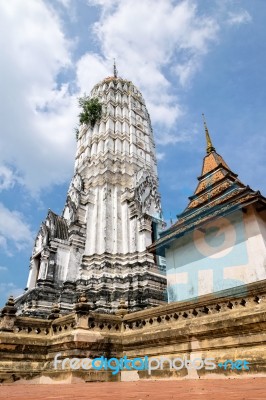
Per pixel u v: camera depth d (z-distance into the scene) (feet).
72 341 40.32
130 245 133.90
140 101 223.30
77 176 168.86
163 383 29.37
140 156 183.93
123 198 153.58
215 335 34.27
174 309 40.78
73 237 135.44
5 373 39.91
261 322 30.96
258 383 23.54
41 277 121.70
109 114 192.34
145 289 112.98
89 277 124.26
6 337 42.42
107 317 46.42
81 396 20.36
